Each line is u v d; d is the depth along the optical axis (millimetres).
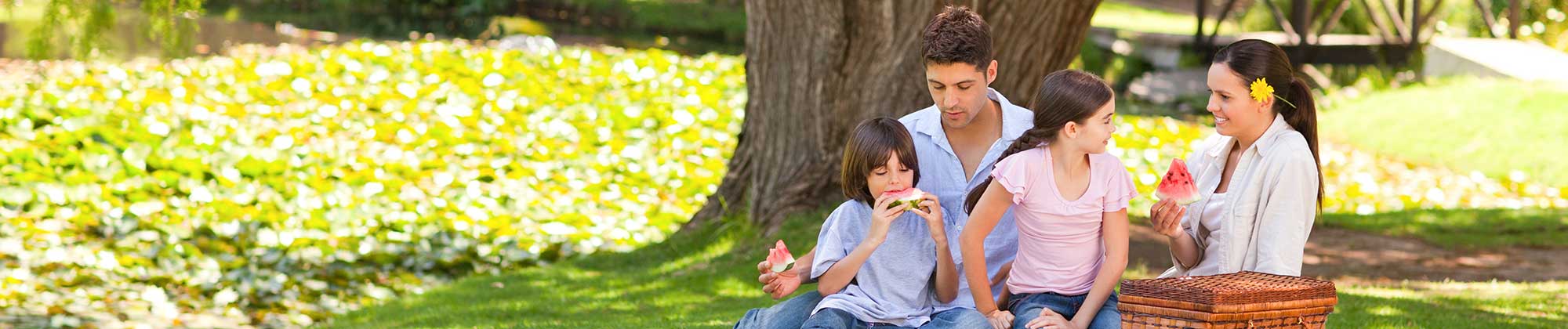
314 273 8328
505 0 22438
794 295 7297
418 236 9133
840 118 8164
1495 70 17703
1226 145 3775
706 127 13320
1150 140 13609
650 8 24641
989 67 3775
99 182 9742
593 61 16172
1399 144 15266
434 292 7941
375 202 9914
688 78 15578
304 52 16875
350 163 10953
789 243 7898
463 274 8664
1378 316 6137
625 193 10836
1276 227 3508
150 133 11094
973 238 3408
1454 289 7551
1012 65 7520
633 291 7668
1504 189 13305
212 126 11828
